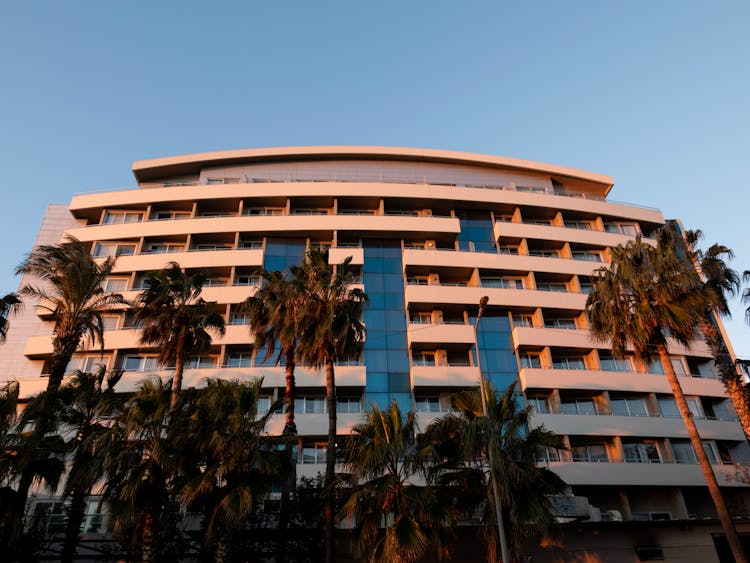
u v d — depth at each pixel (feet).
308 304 77.82
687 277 74.59
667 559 79.05
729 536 63.26
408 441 63.87
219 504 54.60
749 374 88.12
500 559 59.62
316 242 135.85
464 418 68.54
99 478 57.77
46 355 119.24
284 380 111.04
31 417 67.97
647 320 75.25
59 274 85.66
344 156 153.07
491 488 60.85
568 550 77.82
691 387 125.49
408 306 126.41
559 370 119.85
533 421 112.27
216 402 60.54
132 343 116.78
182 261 126.93
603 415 115.55
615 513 108.99
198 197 137.59
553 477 62.18
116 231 132.46
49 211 141.79
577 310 130.41
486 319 128.67
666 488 114.42
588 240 143.33
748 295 92.27
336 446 77.92
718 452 119.85
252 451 56.18
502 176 158.51
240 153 149.59
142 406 60.64
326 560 62.59
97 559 74.43
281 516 70.64
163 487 57.41
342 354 77.51
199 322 88.84
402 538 53.21
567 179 162.30
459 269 132.77
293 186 139.44
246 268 128.67
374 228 134.21
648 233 156.76
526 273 137.18
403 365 119.44
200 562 70.49
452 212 143.64
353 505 57.36
